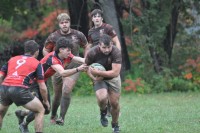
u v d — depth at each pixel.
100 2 44.66
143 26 46.06
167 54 47.97
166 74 46.19
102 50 21.31
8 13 51.84
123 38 48.25
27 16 73.00
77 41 25.70
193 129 24.27
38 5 66.12
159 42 46.81
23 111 22.47
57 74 25.36
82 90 44.62
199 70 46.75
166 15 46.25
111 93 22.30
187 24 50.59
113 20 44.66
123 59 47.16
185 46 49.88
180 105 35.44
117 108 22.38
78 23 48.00
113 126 22.78
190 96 41.94
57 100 26.19
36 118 20.16
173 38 49.06
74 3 49.50
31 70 20.14
